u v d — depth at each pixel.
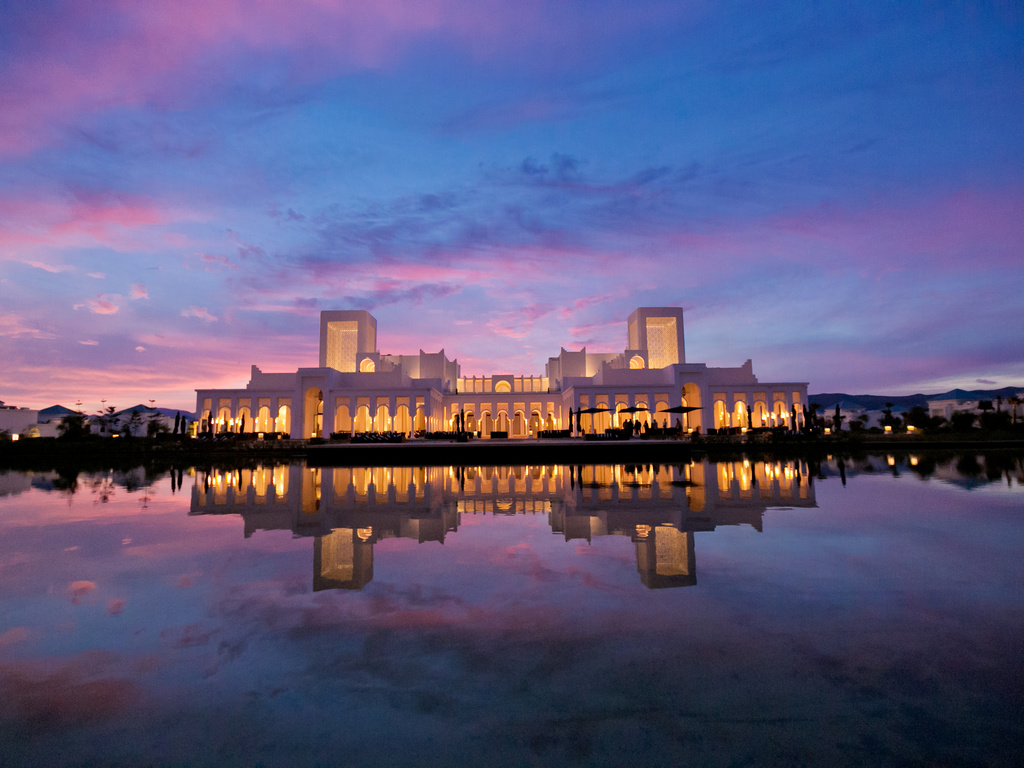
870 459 26.16
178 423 43.22
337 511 12.04
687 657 4.16
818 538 8.46
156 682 3.90
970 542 8.10
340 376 50.62
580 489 15.84
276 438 43.66
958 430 50.09
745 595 5.63
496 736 3.16
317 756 3.01
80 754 3.07
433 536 9.05
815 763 2.85
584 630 4.72
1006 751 2.95
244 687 3.82
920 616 4.99
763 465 23.72
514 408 56.19
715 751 2.98
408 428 52.31
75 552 8.01
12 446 38.22
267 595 5.84
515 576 6.46
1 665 4.20
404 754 3.02
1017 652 4.20
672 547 7.94
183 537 9.12
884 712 3.36
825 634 4.57
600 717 3.35
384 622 4.98
